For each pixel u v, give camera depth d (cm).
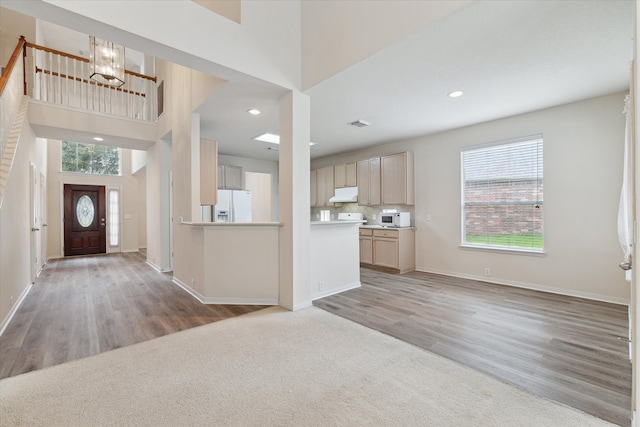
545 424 154
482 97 354
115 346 245
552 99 360
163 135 537
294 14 329
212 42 267
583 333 264
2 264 288
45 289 429
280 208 346
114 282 472
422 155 538
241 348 240
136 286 446
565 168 380
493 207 452
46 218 694
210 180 448
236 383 192
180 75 448
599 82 314
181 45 249
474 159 473
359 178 628
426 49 250
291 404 172
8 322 299
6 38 543
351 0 276
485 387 186
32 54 542
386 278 484
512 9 203
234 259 359
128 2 223
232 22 281
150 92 604
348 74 294
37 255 529
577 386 186
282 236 344
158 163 568
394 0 241
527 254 414
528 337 257
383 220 580
